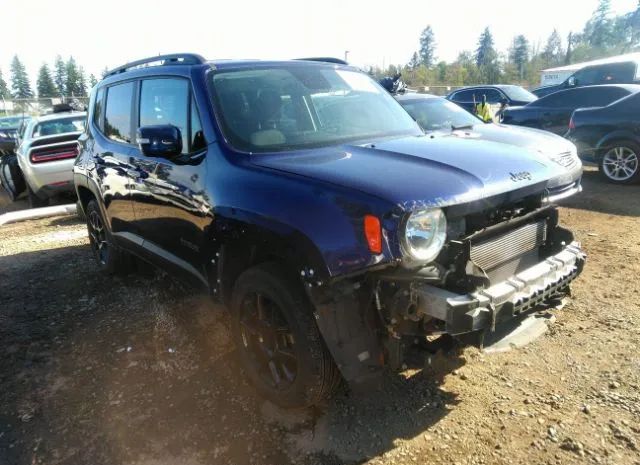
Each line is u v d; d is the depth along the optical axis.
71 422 3.09
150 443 2.87
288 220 2.62
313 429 2.90
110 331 4.17
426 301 2.51
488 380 3.22
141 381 3.45
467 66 67.62
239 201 2.90
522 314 2.98
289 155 3.14
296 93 3.69
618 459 2.55
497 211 2.91
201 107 3.39
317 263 2.51
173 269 3.85
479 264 2.82
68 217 8.87
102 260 5.50
